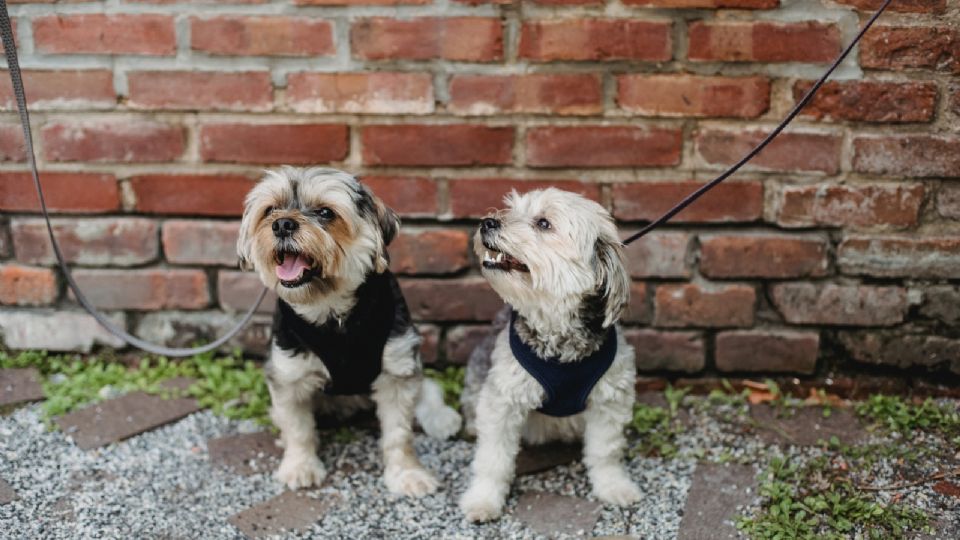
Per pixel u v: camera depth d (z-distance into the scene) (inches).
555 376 55.5
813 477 57.8
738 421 63.4
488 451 56.8
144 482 58.3
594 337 55.9
